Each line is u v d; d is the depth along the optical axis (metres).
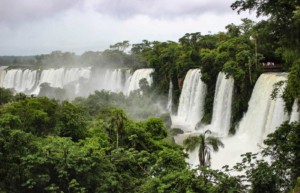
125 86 123.25
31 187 31.36
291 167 24.66
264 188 23.97
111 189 34.59
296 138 25.91
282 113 46.28
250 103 59.59
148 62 107.94
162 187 28.73
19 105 51.81
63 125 47.62
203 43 100.81
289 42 30.20
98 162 34.81
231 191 24.33
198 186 26.89
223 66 68.12
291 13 28.14
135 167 40.88
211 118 74.44
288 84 30.38
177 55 99.38
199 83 80.62
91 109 84.25
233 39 74.44
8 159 33.72
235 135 62.66
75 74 141.38
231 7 30.55
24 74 156.62
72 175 33.78
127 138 46.94
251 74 62.34
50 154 33.91
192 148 38.75
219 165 50.38
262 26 32.19
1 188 32.44
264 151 27.19
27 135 35.53
